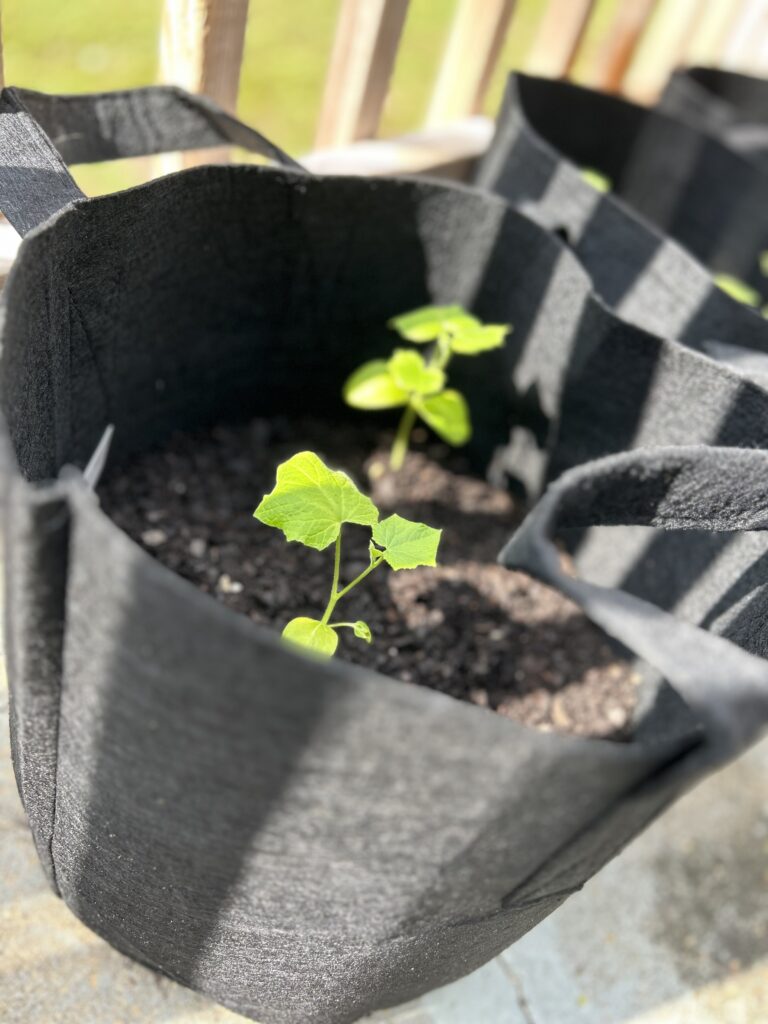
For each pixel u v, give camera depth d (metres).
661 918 0.47
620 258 0.45
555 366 0.43
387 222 0.43
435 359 0.51
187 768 0.23
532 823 0.22
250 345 0.46
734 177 0.64
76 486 0.19
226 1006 0.36
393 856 0.24
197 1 0.43
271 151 0.39
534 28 1.14
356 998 0.33
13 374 0.24
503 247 0.43
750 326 0.41
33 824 0.32
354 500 0.34
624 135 0.62
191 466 0.48
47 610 0.21
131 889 0.30
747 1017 0.44
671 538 0.42
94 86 0.77
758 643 0.31
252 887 0.27
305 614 0.43
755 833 0.53
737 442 0.35
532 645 0.46
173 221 0.35
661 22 0.77
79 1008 0.37
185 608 0.18
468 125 0.66
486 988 0.42
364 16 0.54
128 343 0.38
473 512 0.52
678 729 0.38
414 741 0.20
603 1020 0.42
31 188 0.29
